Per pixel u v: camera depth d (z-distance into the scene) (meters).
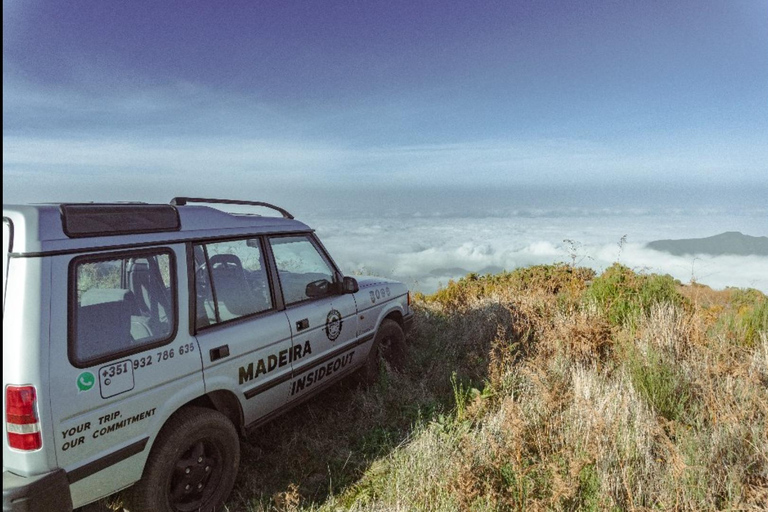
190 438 3.08
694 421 3.76
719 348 4.71
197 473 3.18
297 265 4.44
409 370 5.71
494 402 4.51
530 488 3.18
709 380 4.02
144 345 2.88
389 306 5.49
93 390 2.59
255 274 3.86
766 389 4.02
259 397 3.70
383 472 3.76
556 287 9.38
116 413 2.70
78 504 2.56
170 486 3.06
